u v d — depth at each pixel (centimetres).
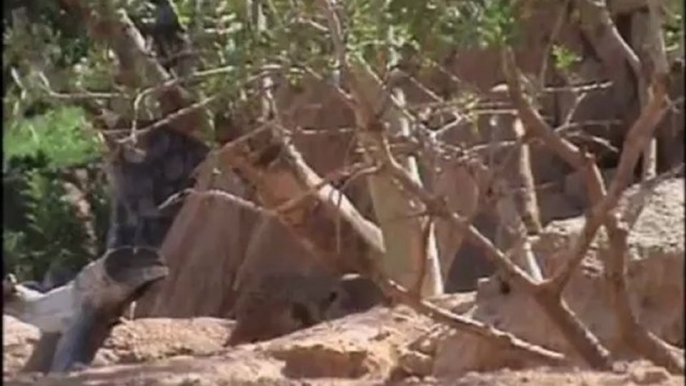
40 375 1052
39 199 2016
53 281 2003
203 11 865
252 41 836
